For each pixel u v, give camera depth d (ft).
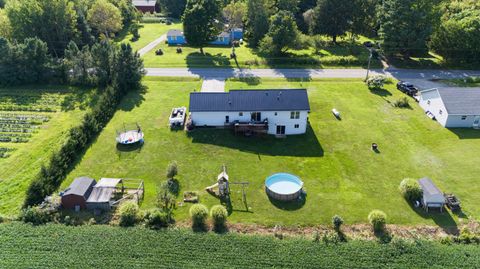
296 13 366.02
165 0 452.35
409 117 194.39
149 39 349.41
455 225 122.93
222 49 313.94
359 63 271.49
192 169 151.53
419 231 120.67
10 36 270.26
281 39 272.51
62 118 193.67
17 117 193.36
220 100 177.68
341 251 111.55
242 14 345.31
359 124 187.01
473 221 124.16
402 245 113.09
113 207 130.21
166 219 122.72
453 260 107.86
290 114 174.09
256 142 171.42
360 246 113.50
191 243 113.91
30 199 128.36
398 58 280.51
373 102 210.79
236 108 174.70
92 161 155.43
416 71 260.01
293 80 242.99
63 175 144.66
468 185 141.90
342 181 144.77
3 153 162.61
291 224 123.85
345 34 337.31
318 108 203.10
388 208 130.72
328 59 272.92
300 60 272.31
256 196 136.67
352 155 161.58
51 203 126.93
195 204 125.59
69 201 127.03
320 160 158.20
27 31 267.18
